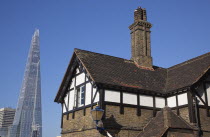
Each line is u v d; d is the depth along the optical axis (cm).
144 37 2062
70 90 1867
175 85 1689
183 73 1816
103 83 1456
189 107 1495
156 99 1656
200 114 1523
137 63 1962
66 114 1845
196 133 1427
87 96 1617
